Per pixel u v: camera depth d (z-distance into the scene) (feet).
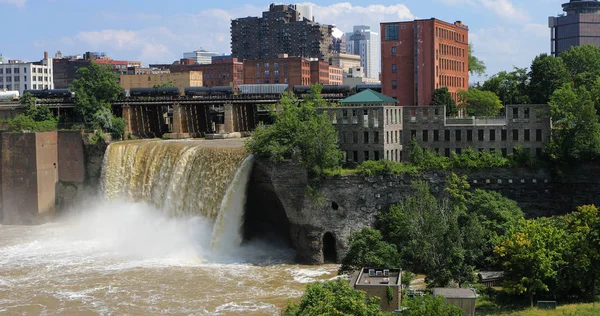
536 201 394.32
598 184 382.01
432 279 309.42
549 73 506.89
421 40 542.16
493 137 409.69
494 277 325.01
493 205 371.56
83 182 525.75
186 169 451.94
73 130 526.57
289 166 393.50
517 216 369.50
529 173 393.70
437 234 310.45
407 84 554.05
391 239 376.48
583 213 317.22
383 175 396.16
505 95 566.36
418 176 398.42
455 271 308.40
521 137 403.75
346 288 253.03
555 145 390.63
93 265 388.98
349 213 392.88
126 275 367.86
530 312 278.46
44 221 517.14
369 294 268.82
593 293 309.22
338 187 392.88
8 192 519.19
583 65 544.62
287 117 412.36
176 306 319.47
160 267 383.04
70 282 357.61
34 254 415.64
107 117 578.25
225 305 319.47
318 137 393.70
